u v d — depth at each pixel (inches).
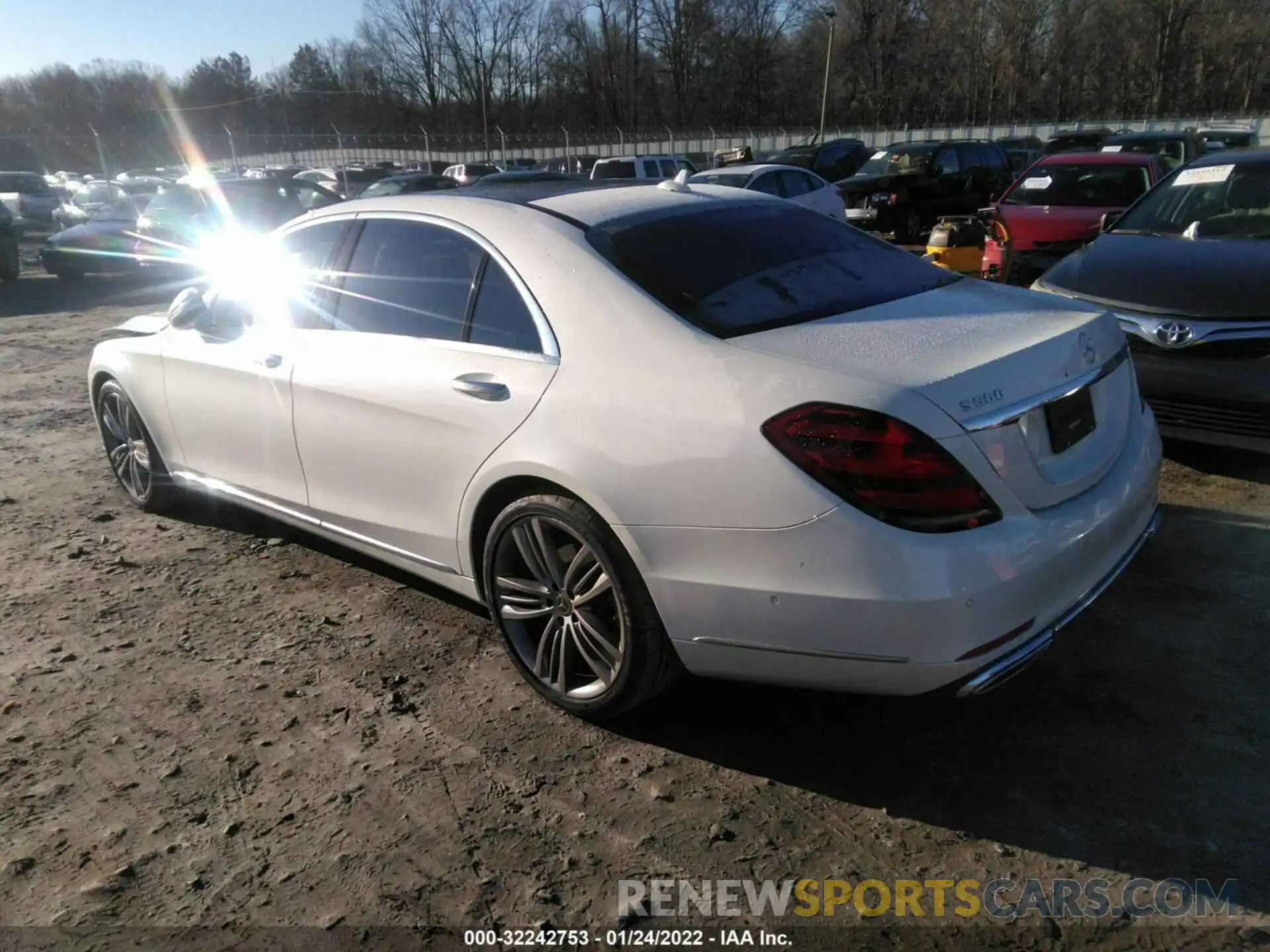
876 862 93.1
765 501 93.2
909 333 103.5
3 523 193.5
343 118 3120.1
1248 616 133.1
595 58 2847.0
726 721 117.2
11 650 140.3
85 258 614.9
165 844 99.0
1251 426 171.5
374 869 94.5
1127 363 120.3
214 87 3444.9
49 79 3152.1
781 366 96.1
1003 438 93.6
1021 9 2404.0
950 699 118.6
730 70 2815.0
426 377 124.5
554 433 108.9
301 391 142.6
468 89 2910.9
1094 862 91.5
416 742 114.9
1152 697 116.2
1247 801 98.2
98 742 117.0
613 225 121.0
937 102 2578.7
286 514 158.1
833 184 673.6
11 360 372.2
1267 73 2285.9
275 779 108.7
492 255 122.3
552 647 117.3
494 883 92.3
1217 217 219.8
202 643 140.8
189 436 172.2
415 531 132.0
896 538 88.5
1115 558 107.6
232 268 163.6
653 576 102.3
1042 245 352.5
